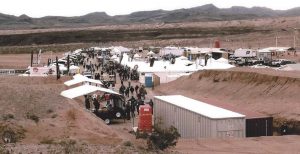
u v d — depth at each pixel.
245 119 31.23
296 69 68.44
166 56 110.19
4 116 31.06
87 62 109.06
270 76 51.66
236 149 28.09
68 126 31.52
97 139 28.58
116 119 41.50
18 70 81.75
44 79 64.75
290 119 39.69
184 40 187.12
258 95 50.06
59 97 40.69
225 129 30.55
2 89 38.81
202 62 79.88
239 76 56.50
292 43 152.88
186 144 29.20
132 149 23.39
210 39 185.00
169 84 67.81
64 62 94.44
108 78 75.62
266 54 107.19
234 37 187.38
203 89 59.50
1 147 20.77
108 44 191.38
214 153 26.84
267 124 32.03
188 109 33.16
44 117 33.72
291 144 29.98
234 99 52.03
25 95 38.34
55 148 21.48
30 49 164.38
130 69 81.12
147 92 63.06
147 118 34.28
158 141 26.36
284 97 46.75
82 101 49.50
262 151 27.92
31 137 28.06
